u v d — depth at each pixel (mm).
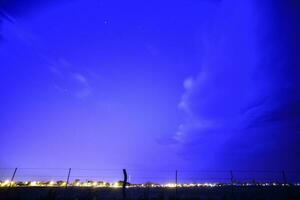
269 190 24953
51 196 17328
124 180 17562
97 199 18000
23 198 16984
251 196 19500
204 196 20797
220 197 19688
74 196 18703
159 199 18641
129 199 18188
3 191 21234
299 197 18016
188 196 20469
